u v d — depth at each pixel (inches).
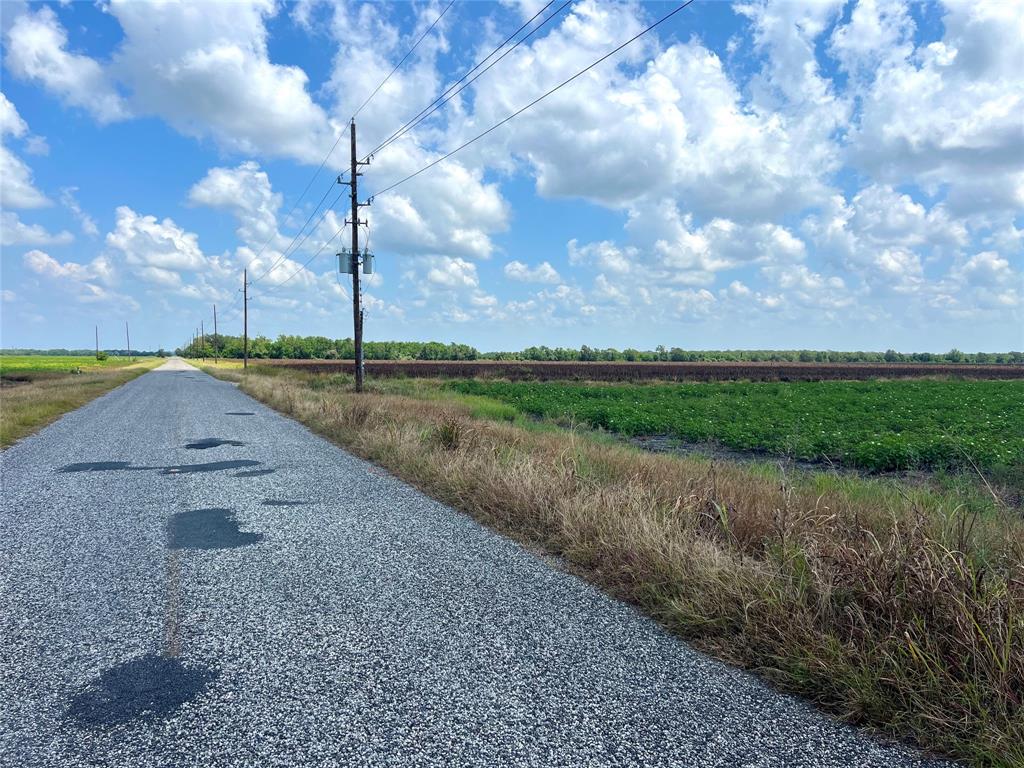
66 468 378.0
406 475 346.0
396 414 552.7
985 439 505.0
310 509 273.4
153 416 723.4
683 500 232.2
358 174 941.8
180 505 280.8
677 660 135.3
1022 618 119.0
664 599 161.0
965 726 106.1
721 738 106.0
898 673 116.9
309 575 188.1
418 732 106.3
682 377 2201.0
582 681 125.1
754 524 208.5
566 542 215.8
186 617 156.1
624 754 100.8
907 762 101.0
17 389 1177.4
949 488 326.3
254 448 462.6
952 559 135.6
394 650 138.0
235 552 210.8
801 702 119.0
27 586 178.1
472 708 114.3
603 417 756.6
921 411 829.2
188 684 122.6
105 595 171.3
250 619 154.9
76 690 120.2
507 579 185.9
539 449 382.9
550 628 151.3
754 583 152.0
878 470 446.3
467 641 143.1
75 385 1286.9
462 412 661.3
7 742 102.5
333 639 143.6
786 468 430.0
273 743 102.7
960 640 117.3
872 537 154.5
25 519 255.8
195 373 2348.7
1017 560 153.1
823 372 2642.7
